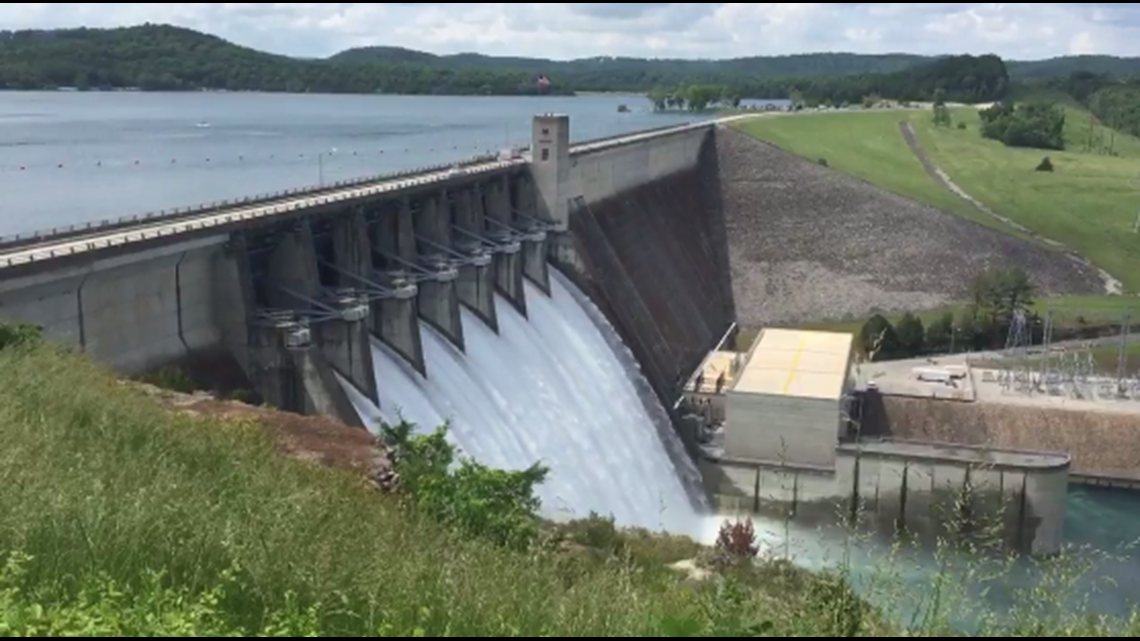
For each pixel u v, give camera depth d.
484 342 59.84
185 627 12.59
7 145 138.88
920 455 63.00
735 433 66.75
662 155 114.12
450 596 14.95
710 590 17.53
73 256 34.53
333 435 28.69
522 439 55.81
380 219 57.19
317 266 50.41
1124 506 71.88
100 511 15.72
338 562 16.03
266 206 48.62
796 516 65.00
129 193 98.88
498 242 66.75
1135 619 14.77
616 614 14.78
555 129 76.62
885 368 93.06
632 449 64.50
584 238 81.06
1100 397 82.06
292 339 42.62
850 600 14.94
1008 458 62.66
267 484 20.64
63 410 23.36
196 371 40.78
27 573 14.17
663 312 90.94
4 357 26.64
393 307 51.47
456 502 24.64
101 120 188.62
